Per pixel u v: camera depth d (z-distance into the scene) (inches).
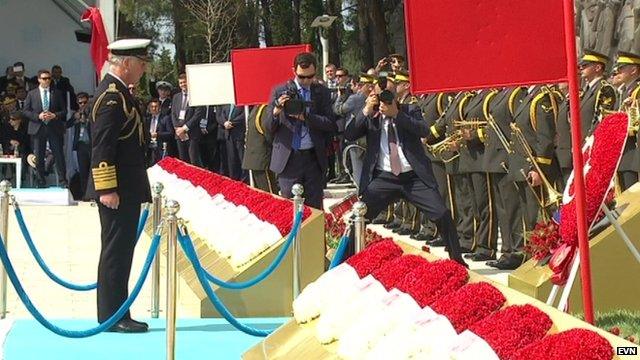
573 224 225.8
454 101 458.3
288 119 386.0
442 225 357.1
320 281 244.8
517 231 420.2
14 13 985.5
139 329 307.1
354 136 363.3
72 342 293.0
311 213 330.6
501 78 249.0
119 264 301.0
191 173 530.0
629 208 279.1
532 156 390.0
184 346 288.5
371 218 364.2
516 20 247.0
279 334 248.2
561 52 245.4
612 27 685.9
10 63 991.0
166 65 1662.2
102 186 290.8
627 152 386.3
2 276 335.9
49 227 585.0
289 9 1616.6
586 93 394.9
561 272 232.4
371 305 219.3
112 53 297.1
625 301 274.4
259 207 355.3
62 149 791.7
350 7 1595.7
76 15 978.1
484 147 438.0
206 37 1573.6
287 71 510.0
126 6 1603.1
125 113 294.0
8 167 842.8
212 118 744.3
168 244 248.1
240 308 326.6
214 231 387.2
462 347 176.2
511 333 167.5
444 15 249.8
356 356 210.4
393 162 356.8
